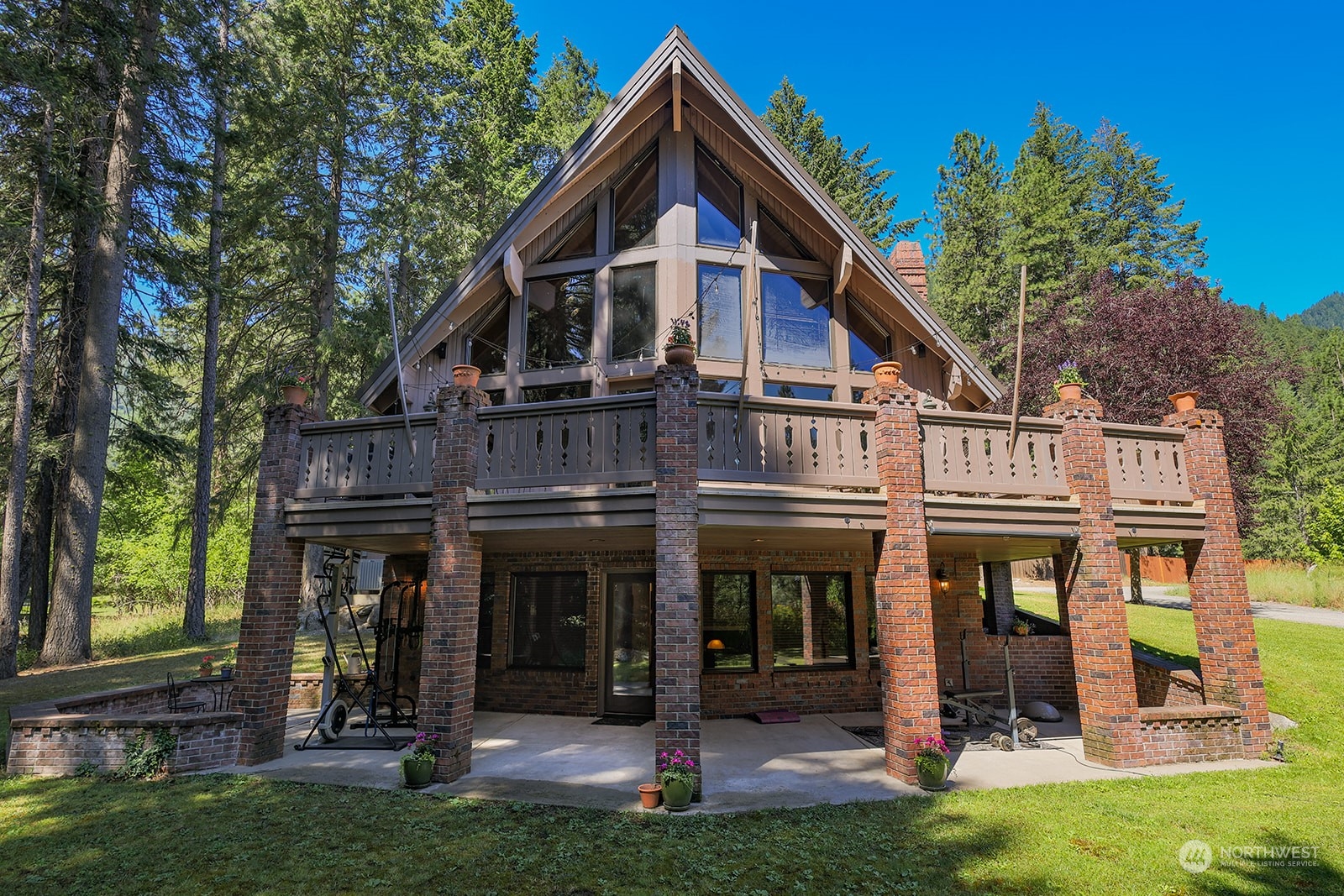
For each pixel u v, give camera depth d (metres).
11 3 14.07
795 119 36.47
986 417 9.61
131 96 16.52
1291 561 34.53
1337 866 5.87
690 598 7.62
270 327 23.31
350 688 10.95
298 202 21.56
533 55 32.41
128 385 19.09
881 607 8.82
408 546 11.45
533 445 8.73
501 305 13.27
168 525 29.08
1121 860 5.98
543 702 12.37
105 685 12.91
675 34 11.61
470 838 6.37
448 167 23.66
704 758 9.25
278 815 6.96
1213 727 9.34
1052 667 13.36
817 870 5.75
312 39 21.00
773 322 12.85
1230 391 22.28
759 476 8.41
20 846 6.20
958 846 6.25
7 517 14.82
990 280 37.62
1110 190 40.69
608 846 6.19
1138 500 10.15
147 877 5.60
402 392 9.32
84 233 16.98
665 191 12.88
